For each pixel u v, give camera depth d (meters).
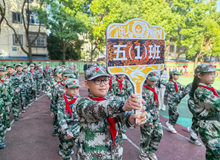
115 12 21.58
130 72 1.51
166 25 21.34
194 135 4.20
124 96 4.46
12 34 23.73
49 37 27.94
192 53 27.91
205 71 2.65
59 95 3.04
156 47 1.61
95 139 1.66
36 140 4.52
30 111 7.15
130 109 1.33
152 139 3.49
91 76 1.60
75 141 3.01
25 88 7.20
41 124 5.68
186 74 28.48
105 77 1.64
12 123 5.75
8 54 23.89
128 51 1.50
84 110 1.53
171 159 3.62
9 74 6.43
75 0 21.03
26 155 3.78
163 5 22.89
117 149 1.70
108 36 1.42
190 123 5.79
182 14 26.38
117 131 1.73
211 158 2.69
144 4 22.61
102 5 21.91
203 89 2.71
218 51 27.53
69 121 2.97
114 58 1.45
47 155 3.79
